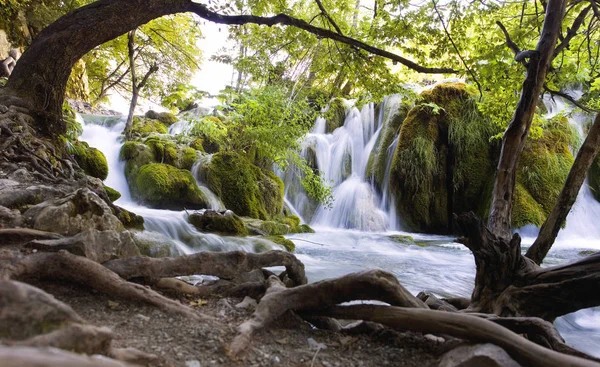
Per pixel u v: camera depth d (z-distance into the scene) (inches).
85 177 223.6
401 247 382.9
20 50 457.1
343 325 104.3
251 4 343.9
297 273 123.6
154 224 259.6
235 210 434.3
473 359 68.2
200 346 73.5
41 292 48.8
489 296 128.1
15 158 205.6
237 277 118.6
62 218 133.6
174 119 610.9
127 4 274.1
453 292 226.8
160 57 683.4
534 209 461.7
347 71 365.1
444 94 537.6
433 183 519.2
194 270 107.3
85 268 90.5
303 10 455.2
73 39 268.2
